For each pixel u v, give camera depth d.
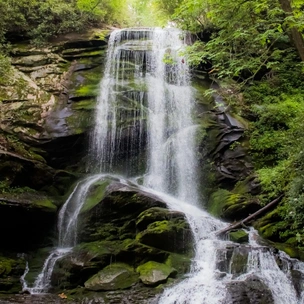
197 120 12.88
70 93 13.07
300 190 8.33
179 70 14.69
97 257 7.99
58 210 10.12
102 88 13.45
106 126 12.34
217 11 9.48
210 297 6.88
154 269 7.62
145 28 16.14
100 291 7.31
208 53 10.17
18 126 11.53
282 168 10.26
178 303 6.86
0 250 9.05
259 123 12.72
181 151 12.23
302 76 14.65
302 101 13.49
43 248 9.48
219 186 11.53
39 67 13.89
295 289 7.26
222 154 12.03
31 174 10.45
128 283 7.46
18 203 9.00
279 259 7.79
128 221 9.12
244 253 7.83
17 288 7.77
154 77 14.53
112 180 10.77
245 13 9.33
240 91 14.03
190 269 7.82
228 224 9.68
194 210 10.53
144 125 12.49
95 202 9.54
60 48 14.80
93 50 15.04
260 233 9.29
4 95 12.19
